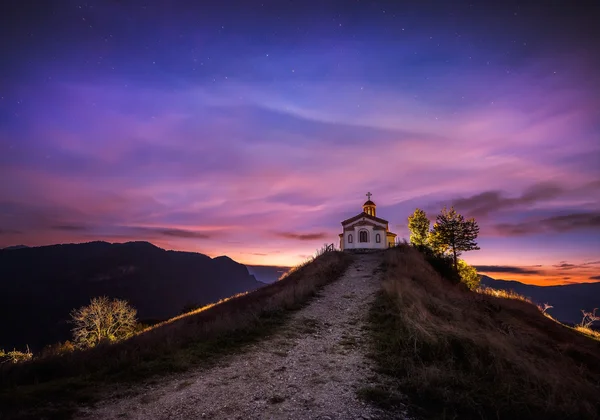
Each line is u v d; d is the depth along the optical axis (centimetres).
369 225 4891
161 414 665
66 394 735
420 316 1265
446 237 4378
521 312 2038
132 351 1039
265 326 1378
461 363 965
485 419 686
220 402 729
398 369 932
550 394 792
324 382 852
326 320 1499
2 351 2725
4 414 620
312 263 3297
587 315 2519
